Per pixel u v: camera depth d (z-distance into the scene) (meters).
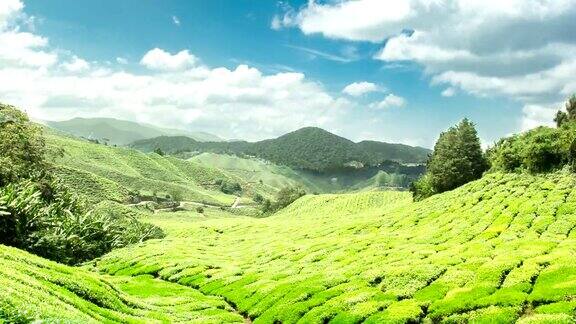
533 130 105.62
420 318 36.22
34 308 23.97
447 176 115.50
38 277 35.66
